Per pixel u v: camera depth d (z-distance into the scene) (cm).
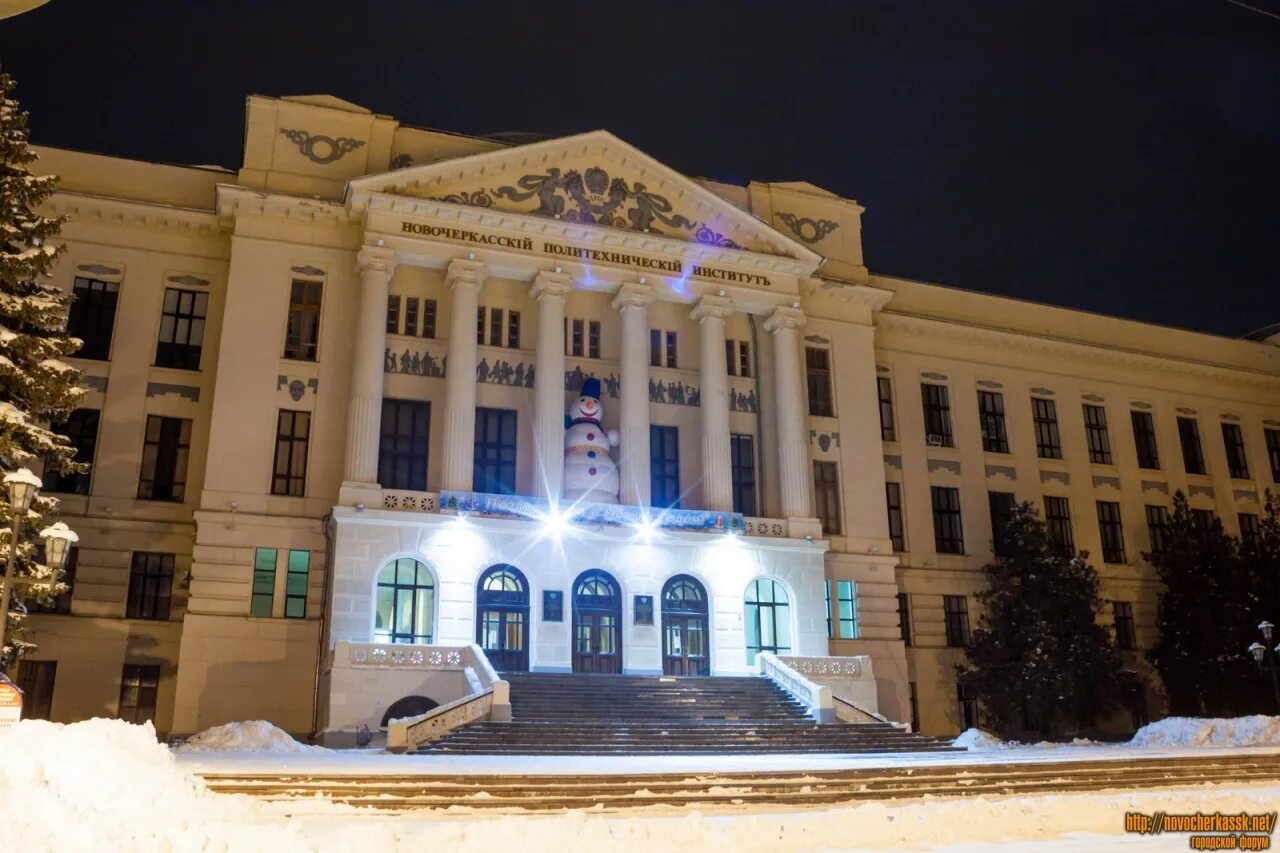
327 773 1847
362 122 4306
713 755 2888
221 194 4006
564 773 1945
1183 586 4962
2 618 1925
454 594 3797
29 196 2852
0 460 2678
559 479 4091
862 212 5172
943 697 4753
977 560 5022
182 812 1316
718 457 4369
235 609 3716
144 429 3962
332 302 4097
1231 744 3331
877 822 1552
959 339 5303
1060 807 1706
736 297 4581
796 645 4238
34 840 1067
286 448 3947
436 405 4147
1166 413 5769
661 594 4106
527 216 4244
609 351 4481
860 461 4753
